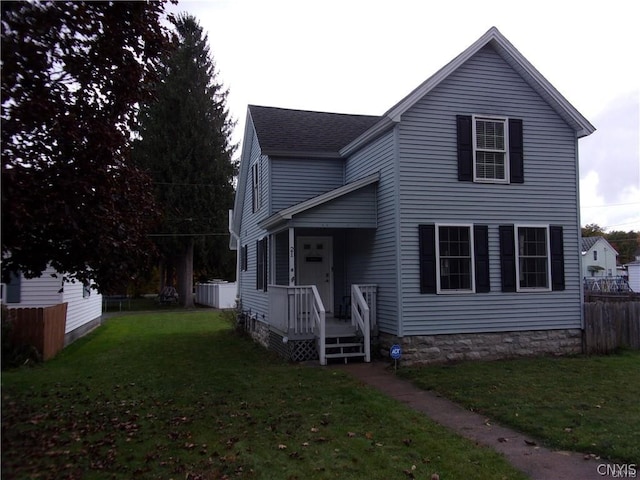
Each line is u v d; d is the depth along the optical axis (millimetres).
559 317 12133
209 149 31562
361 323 11531
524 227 11992
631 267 43656
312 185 14266
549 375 9641
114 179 6602
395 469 5113
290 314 11328
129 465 5270
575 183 12477
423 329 11016
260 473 5016
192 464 5270
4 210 5156
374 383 9148
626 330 12656
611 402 7633
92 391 8766
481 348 11422
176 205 30703
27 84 5727
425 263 11109
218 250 34188
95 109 6445
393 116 10969
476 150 11719
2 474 5031
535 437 6160
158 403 7820
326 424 6613
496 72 11961
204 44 33219
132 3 6277
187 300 33125
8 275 6457
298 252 14047
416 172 11219
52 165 5961
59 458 5488
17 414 7289
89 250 6383
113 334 18203
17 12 5523
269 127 15344
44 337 12039
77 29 6051
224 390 8602
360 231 13102
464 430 6430
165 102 30375
